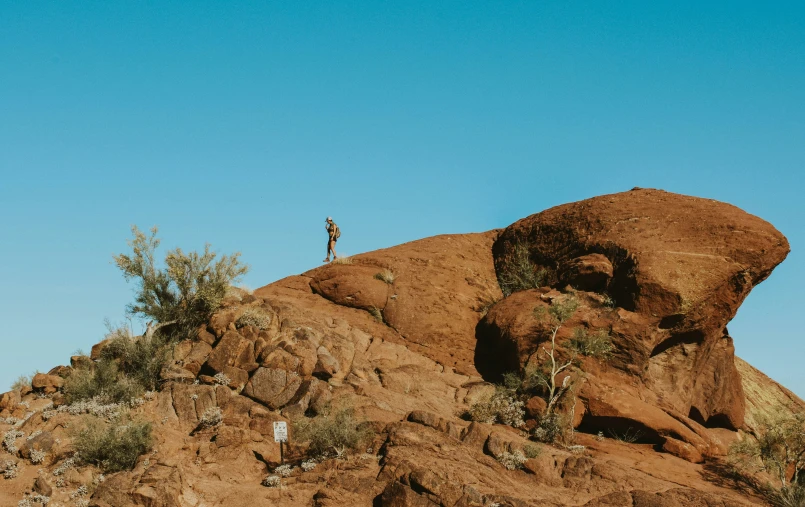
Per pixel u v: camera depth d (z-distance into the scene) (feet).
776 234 87.30
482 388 83.56
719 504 62.75
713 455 77.30
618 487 65.05
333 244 111.96
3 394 75.31
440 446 66.54
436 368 88.33
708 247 86.94
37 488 62.08
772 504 68.69
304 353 77.92
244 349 77.77
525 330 85.87
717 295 85.15
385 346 88.79
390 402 75.87
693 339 87.04
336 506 60.70
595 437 77.97
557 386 79.92
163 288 85.66
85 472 63.31
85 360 81.15
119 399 74.33
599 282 90.79
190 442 69.00
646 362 83.41
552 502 61.57
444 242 112.47
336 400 74.28
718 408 95.09
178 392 74.08
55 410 71.51
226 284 86.99
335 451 67.82
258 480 65.87
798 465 75.97
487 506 59.00
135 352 77.97
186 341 82.79
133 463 65.05
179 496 60.44
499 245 113.50
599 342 82.53
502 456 66.74
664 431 77.10
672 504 61.62
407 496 59.41
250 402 73.10
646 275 84.89
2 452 66.28
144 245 87.35
